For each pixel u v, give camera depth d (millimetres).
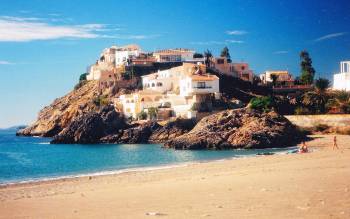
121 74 171500
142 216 22703
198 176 45000
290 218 20031
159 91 154625
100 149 109812
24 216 25281
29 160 92250
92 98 168250
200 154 87000
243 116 105000
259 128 99562
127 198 31031
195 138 100938
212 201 26484
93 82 189125
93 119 130750
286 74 189000
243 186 32906
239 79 162500
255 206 23672
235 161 61844
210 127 102938
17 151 117750
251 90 158125
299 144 99375
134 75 171375
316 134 112688
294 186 30797
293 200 24859
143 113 137000
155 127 123062
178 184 38188
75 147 120000
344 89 142125
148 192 33844
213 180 39094
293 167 46312
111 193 34844
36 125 199000
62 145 129500
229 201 26031
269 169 46000
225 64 170875
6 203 31562
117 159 84000
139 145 116562
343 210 21234
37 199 33500
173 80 155875
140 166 69625
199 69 151125
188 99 136750
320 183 31625
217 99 134625
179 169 55812
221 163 60094
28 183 49969
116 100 153750
